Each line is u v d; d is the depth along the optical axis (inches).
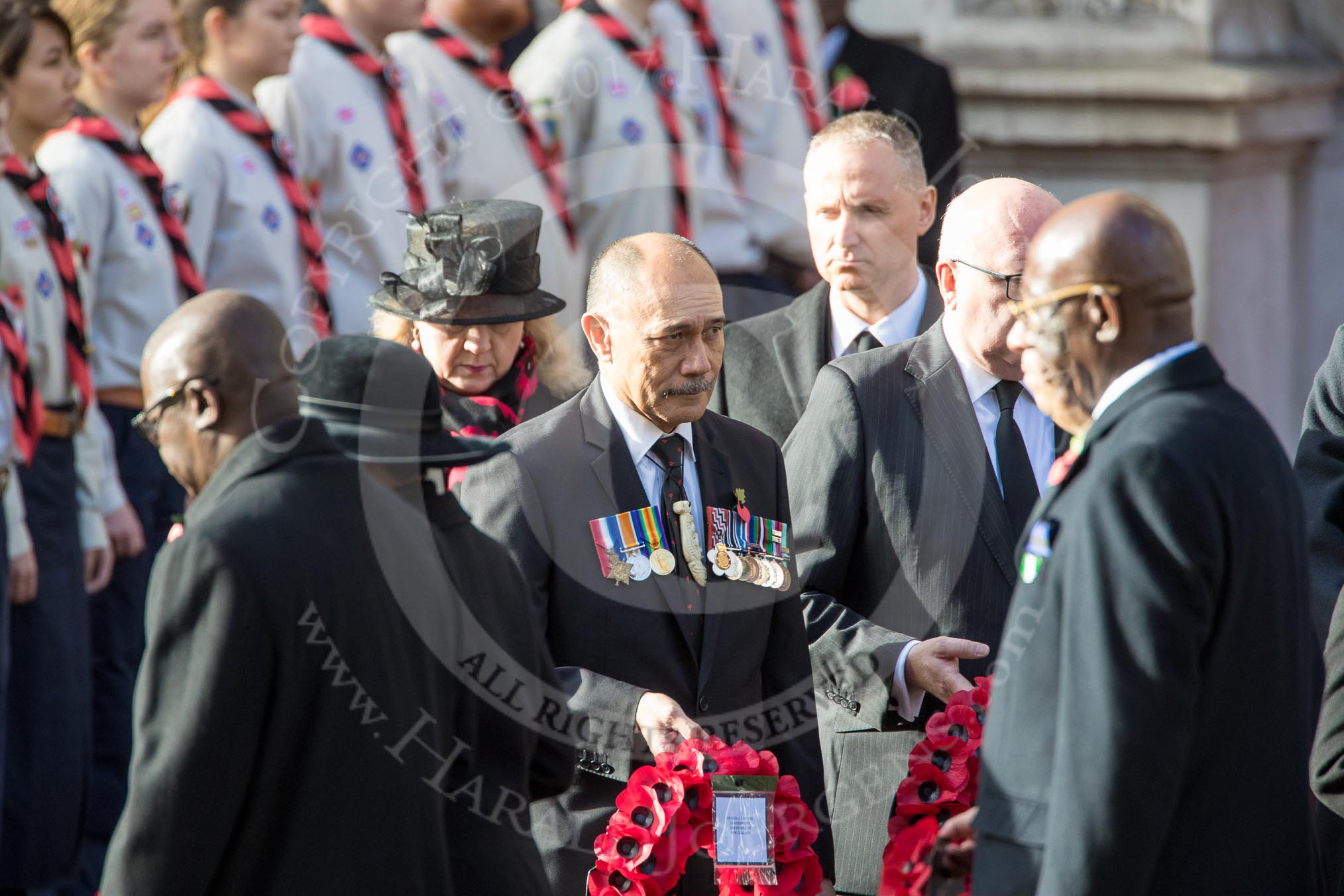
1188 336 372.5
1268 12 1167.6
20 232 664.4
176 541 374.3
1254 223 1159.0
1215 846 359.3
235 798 366.3
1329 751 451.2
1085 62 1127.6
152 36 729.0
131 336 730.2
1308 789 371.9
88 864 698.2
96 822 701.9
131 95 734.5
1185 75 1094.4
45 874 644.1
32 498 663.1
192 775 361.4
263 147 728.3
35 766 643.5
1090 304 366.9
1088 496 359.9
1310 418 546.0
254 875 373.7
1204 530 350.3
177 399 389.4
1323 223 1197.1
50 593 657.0
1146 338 367.2
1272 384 1189.7
